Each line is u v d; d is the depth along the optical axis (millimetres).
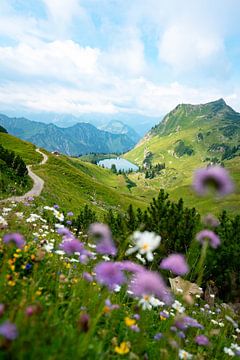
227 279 12469
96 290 5645
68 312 4668
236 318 10758
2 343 2824
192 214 13461
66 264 6844
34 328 3490
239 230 13414
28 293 4691
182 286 7078
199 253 10586
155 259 11203
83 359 3811
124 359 4434
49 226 11258
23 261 5809
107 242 3648
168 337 5273
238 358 7039
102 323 5332
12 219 9516
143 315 6016
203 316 8930
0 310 3496
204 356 6262
